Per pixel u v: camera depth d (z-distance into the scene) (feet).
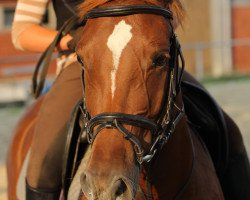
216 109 16.66
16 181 18.30
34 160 15.66
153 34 12.19
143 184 14.11
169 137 13.80
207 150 16.51
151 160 13.80
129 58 12.04
